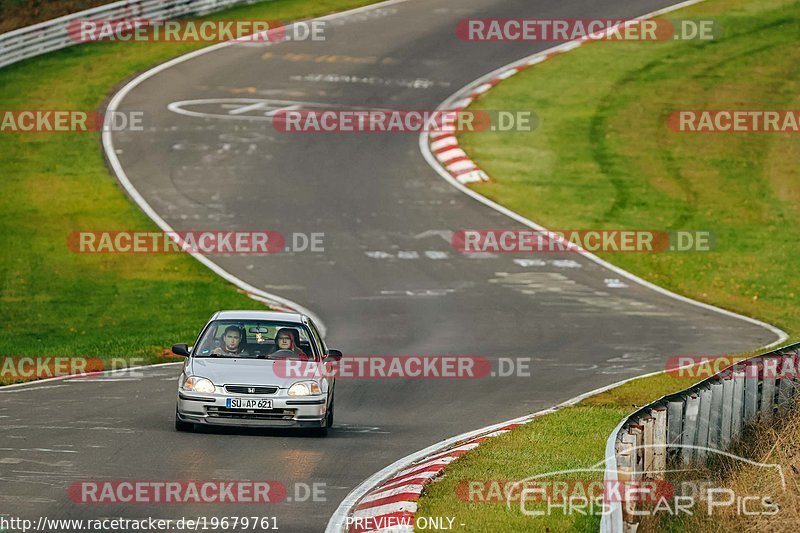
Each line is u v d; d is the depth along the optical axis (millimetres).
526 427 60750
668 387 74875
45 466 48750
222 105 169875
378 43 196625
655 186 151375
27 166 147625
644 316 105875
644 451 46812
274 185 144625
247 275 117250
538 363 85875
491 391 75625
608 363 86188
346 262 122062
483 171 151500
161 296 109750
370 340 94625
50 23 187500
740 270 124875
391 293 112188
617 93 181125
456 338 95625
